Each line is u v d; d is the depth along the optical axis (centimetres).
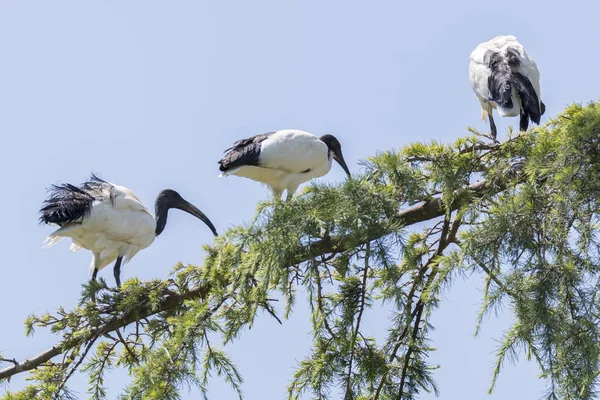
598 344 1033
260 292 1151
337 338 1259
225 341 1223
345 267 1201
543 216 1093
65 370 1396
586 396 1031
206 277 1380
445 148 1302
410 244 1327
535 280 1075
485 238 1101
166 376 1182
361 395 1280
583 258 1062
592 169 1104
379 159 1235
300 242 1189
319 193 1201
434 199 1357
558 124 1262
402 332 1270
